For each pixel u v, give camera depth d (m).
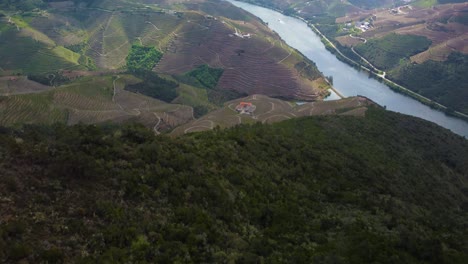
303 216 50.94
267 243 41.94
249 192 53.25
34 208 35.50
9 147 42.12
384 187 72.31
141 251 33.81
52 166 41.34
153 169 47.78
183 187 47.12
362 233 46.12
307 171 68.12
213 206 45.97
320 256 39.44
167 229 38.00
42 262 29.83
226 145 66.44
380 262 40.06
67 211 36.62
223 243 39.47
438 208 73.50
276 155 70.69
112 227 35.72
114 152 48.38
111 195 40.97
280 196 55.16
